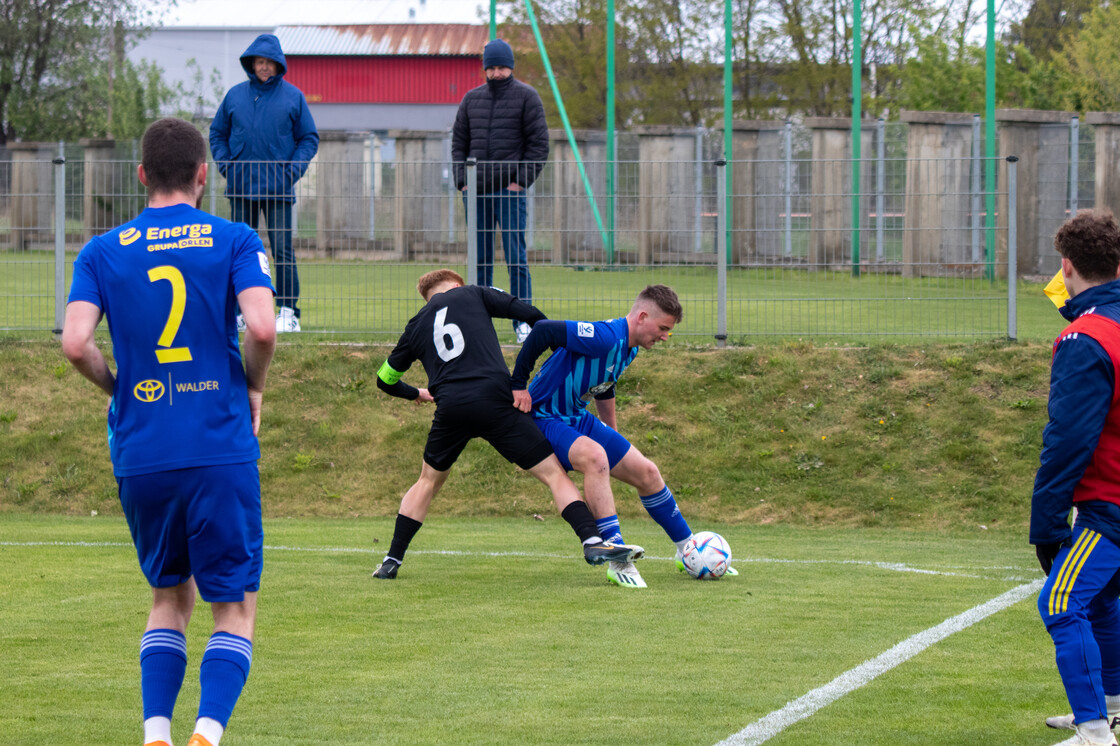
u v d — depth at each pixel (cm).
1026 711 999
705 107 7400
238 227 887
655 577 1655
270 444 2478
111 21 8181
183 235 870
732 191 3234
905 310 2745
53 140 7862
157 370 852
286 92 2794
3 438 2484
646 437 2452
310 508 2312
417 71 11156
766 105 7219
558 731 939
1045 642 1248
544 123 2755
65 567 1669
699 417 2495
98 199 2956
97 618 1334
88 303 852
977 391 2495
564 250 2881
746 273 2767
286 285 2830
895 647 1220
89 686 1062
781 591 1542
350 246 2944
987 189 2955
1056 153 4153
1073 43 5975
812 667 1142
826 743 912
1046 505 887
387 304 2881
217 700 823
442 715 980
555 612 1398
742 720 970
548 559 1812
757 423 2469
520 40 7888
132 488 851
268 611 1396
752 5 7106
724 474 2350
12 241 2956
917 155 4544
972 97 6056
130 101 7762
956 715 986
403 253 2923
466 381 1606
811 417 2470
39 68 8050
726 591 1541
